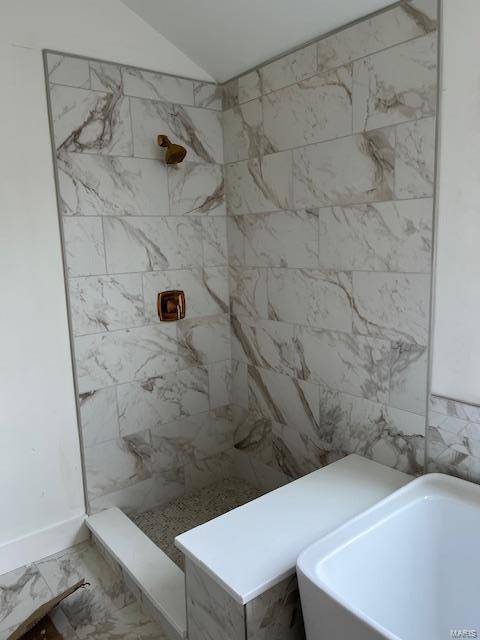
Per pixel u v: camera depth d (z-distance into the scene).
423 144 1.64
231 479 2.72
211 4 1.91
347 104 1.85
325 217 2.01
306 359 2.20
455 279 1.63
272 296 2.32
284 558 1.39
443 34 1.54
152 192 2.25
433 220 1.65
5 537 2.03
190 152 2.35
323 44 1.90
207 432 2.61
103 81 2.06
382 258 1.82
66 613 1.82
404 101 1.67
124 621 1.78
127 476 2.34
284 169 2.15
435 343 1.71
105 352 2.20
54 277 2.03
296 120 2.06
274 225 2.25
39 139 1.93
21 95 1.87
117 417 2.27
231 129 2.39
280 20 1.90
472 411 1.64
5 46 1.82
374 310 1.88
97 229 2.11
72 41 1.97
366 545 1.44
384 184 1.78
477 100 1.50
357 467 1.91
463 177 1.56
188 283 2.43
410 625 1.52
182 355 2.45
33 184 1.94
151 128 2.21
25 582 1.98
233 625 1.32
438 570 1.58
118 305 2.21
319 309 2.10
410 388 1.81
